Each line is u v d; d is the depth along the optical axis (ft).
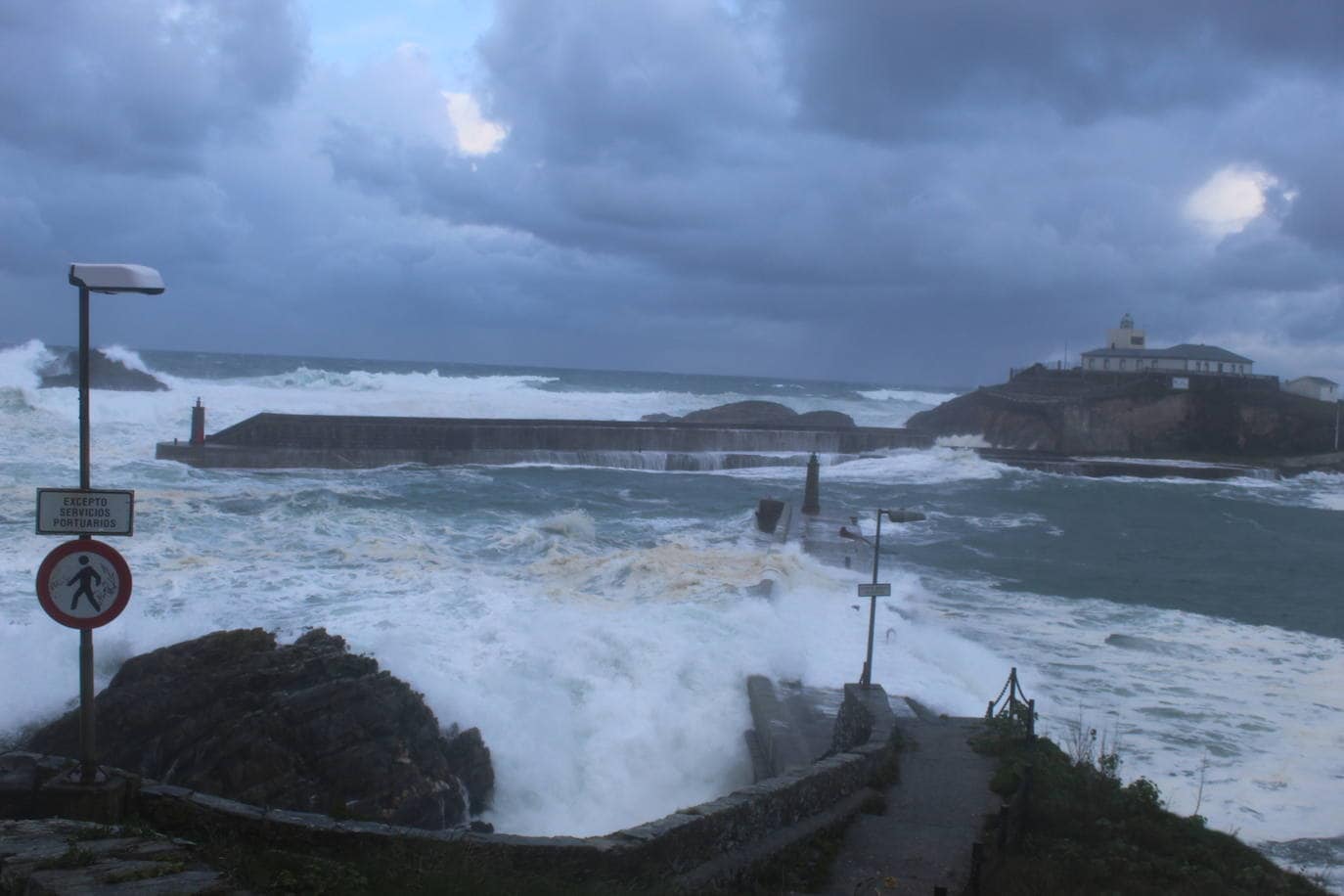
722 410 306.96
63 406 227.40
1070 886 35.65
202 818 30.17
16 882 23.12
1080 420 292.81
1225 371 347.97
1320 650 95.86
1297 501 224.74
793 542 131.95
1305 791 61.62
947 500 198.29
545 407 340.18
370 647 68.49
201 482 165.99
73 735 55.62
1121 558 144.46
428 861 29.12
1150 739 69.67
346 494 156.76
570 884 30.25
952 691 74.59
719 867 35.55
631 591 95.25
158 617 77.56
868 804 44.93
